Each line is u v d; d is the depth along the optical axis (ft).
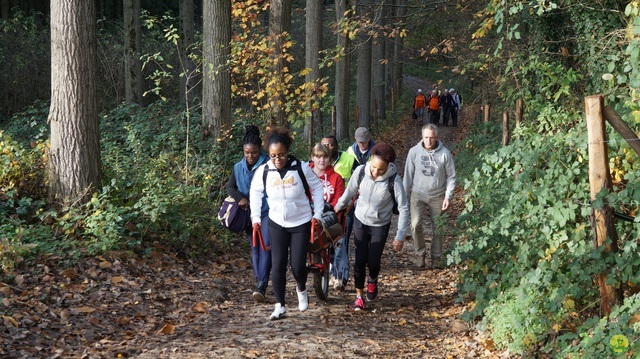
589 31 31.86
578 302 18.67
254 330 20.75
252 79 50.65
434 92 109.29
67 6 28.19
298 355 18.39
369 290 24.62
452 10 61.67
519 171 21.72
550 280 18.71
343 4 65.57
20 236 24.88
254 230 22.35
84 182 28.71
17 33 81.15
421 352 19.54
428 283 28.48
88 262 25.34
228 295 25.55
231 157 39.63
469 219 23.99
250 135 23.97
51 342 18.61
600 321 15.93
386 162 23.07
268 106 46.70
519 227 21.24
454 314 23.43
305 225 21.59
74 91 28.43
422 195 30.32
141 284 24.58
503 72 44.68
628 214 18.80
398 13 84.69
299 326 21.40
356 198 24.13
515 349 18.42
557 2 33.58
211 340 19.62
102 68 84.33
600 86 30.17
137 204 28.45
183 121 41.98
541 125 31.12
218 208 34.60
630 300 16.07
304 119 52.39
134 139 37.11
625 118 21.48
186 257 29.78
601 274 17.01
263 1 50.62
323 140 27.50
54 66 28.48
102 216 26.89
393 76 130.31
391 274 30.07
